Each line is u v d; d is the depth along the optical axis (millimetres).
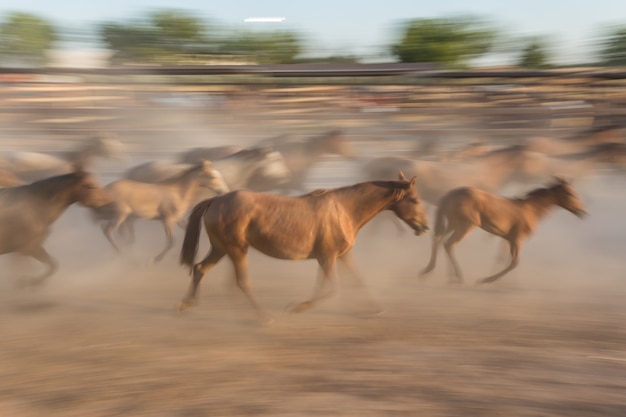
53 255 10102
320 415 5004
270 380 5633
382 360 6086
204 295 8172
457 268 8562
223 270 9391
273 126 21031
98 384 5531
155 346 6430
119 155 15367
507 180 11633
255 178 11242
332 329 6949
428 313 7496
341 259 7293
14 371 5781
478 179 10828
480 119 21078
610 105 20500
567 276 9094
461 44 35250
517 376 5719
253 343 6539
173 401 5223
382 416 4996
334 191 7125
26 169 11859
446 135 19891
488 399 5273
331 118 21172
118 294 8211
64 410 5066
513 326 7066
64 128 20359
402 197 7195
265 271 9211
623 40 30688
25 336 6672
